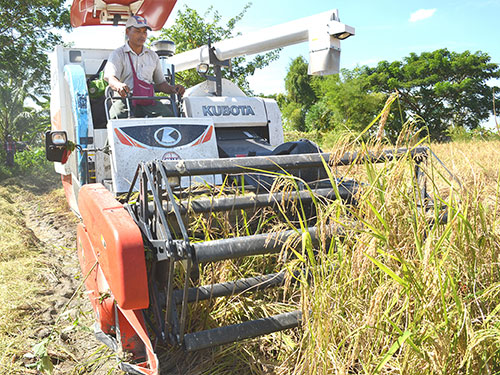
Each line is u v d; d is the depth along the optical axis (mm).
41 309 4023
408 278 2082
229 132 5336
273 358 2746
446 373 1978
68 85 4914
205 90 5934
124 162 3867
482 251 2359
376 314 2082
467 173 2912
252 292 3141
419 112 38031
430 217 2607
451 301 2121
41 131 26453
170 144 4051
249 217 3547
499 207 2924
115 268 2398
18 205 11078
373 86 38031
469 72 37000
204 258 2324
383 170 2447
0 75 24188
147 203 2727
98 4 6480
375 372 1920
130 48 4941
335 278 2303
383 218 2328
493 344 2012
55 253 6051
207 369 2727
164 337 2502
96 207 2729
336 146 2498
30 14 24219
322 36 4844
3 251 5609
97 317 3037
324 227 2262
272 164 2816
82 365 3061
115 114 4535
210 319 2953
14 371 3012
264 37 5438
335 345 2223
